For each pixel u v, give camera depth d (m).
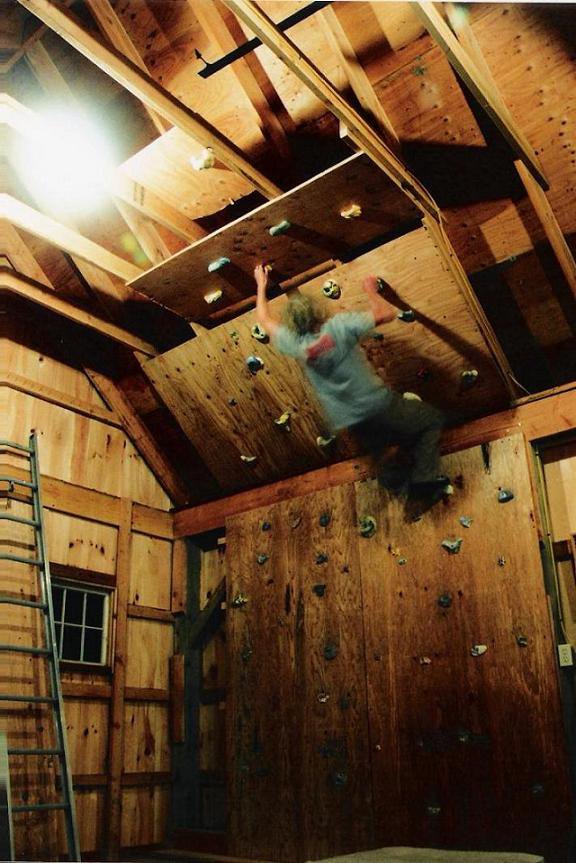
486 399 4.70
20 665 4.76
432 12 3.24
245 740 5.05
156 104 3.56
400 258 4.30
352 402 4.20
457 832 4.05
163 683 5.71
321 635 4.93
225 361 5.19
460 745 4.19
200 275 4.66
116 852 4.94
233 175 4.47
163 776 5.46
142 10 4.30
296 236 4.33
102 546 5.54
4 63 4.66
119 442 5.91
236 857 4.81
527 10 3.81
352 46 4.15
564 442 4.47
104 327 5.19
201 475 6.25
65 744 4.23
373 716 4.55
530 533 4.29
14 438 5.11
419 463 4.50
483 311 4.54
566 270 4.25
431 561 4.60
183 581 5.97
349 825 4.45
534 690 4.03
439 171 4.48
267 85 4.30
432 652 4.44
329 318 4.71
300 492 5.41
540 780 3.88
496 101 3.68
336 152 4.55
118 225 5.30
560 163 4.22
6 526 4.91
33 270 5.55
